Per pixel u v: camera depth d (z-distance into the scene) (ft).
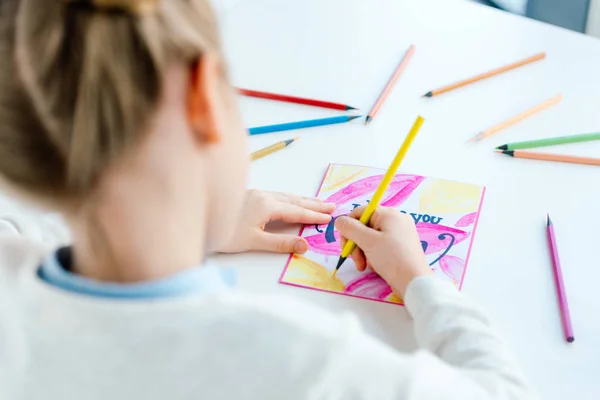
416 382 1.29
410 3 3.65
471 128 2.77
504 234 2.26
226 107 1.36
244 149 1.50
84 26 1.09
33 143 1.17
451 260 2.17
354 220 2.21
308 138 2.77
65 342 1.22
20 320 1.25
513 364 1.72
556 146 2.66
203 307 1.22
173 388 1.20
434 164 2.59
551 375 1.82
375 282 2.12
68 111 1.11
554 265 2.13
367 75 3.13
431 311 1.88
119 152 1.15
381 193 2.22
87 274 1.33
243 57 3.30
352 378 1.24
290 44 3.38
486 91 2.99
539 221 2.31
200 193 1.32
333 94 3.02
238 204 1.51
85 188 1.18
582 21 4.19
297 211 2.36
